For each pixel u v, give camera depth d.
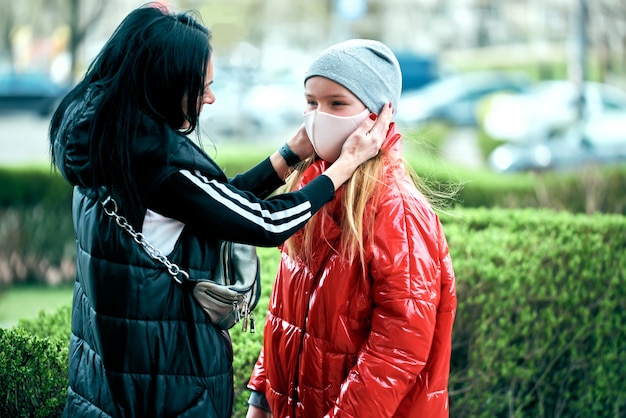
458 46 43.22
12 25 35.66
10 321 7.98
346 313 2.82
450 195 3.28
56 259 10.05
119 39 2.66
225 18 29.33
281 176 3.14
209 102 2.76
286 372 2.98
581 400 4.75
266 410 3.20
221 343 2.77
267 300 4.46
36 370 3.64
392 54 2.99
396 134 2.97
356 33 42.88
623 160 16.41
